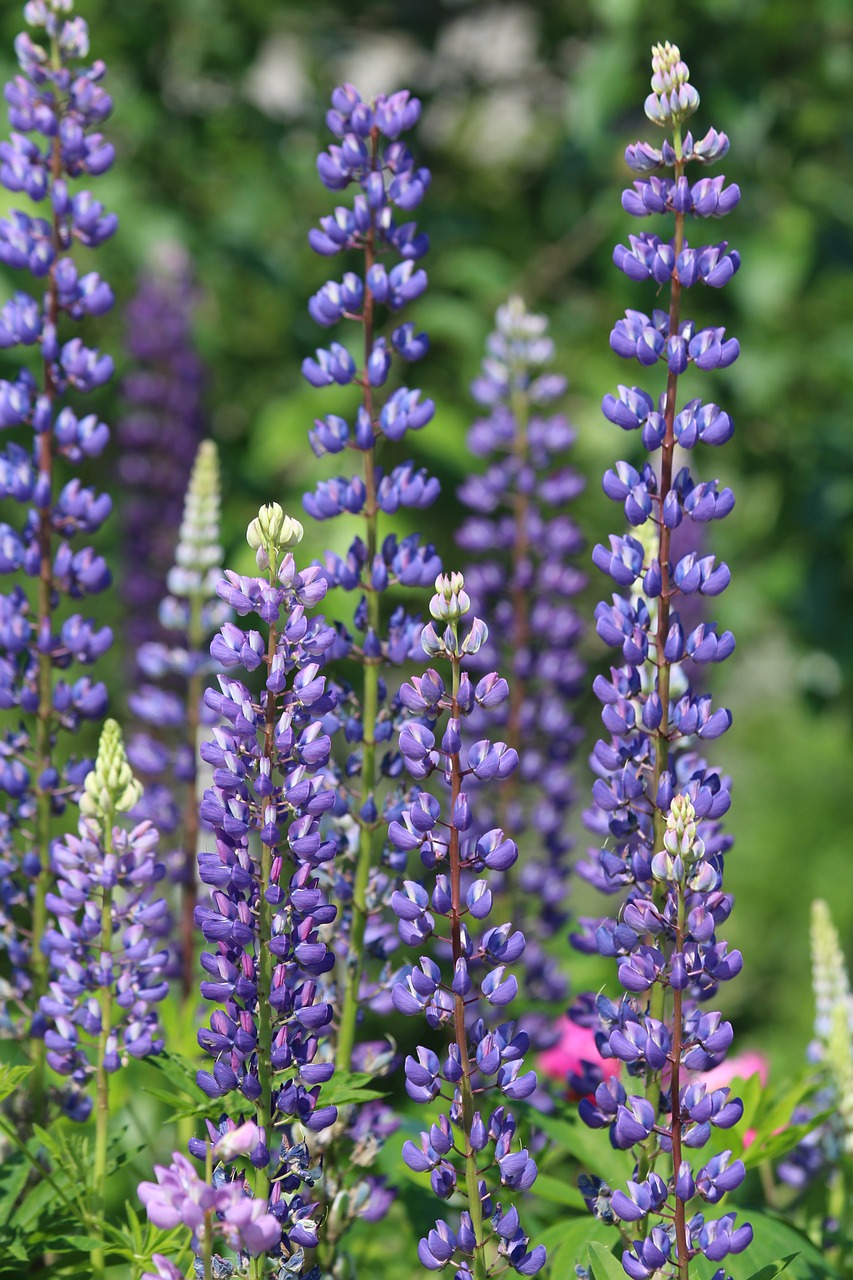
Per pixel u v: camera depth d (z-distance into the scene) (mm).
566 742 3604
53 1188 2416
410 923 2023
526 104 7750
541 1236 2494
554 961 3385
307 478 6012
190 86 7031
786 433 7121
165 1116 3285
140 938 2412
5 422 2789
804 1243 2521
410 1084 2008
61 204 2762
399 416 2697
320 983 2639
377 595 2668
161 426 5789
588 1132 2633
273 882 1951
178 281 6059
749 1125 2775
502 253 7215
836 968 3059
